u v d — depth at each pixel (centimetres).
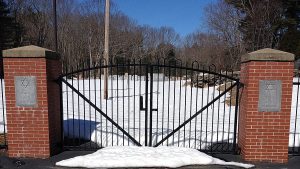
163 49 5109
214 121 775
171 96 1297
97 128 654
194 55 4631
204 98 1221
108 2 1194
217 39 3759
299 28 3003
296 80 1468
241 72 536
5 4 3394
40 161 493
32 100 493
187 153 483
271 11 2766
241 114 528
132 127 680
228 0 3325
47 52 489
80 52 4109
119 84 1841
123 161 455
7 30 3272
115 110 940
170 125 724
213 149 572
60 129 555
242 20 3247
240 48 3081
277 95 478
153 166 452
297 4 2941
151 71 524
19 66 486
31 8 3994
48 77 499
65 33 4031
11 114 498
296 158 513
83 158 473
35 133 502
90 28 4291
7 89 492
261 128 488
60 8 4050
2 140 582
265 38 2775
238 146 549
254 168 467
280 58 468
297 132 643
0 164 471
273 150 491
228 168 457
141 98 546
